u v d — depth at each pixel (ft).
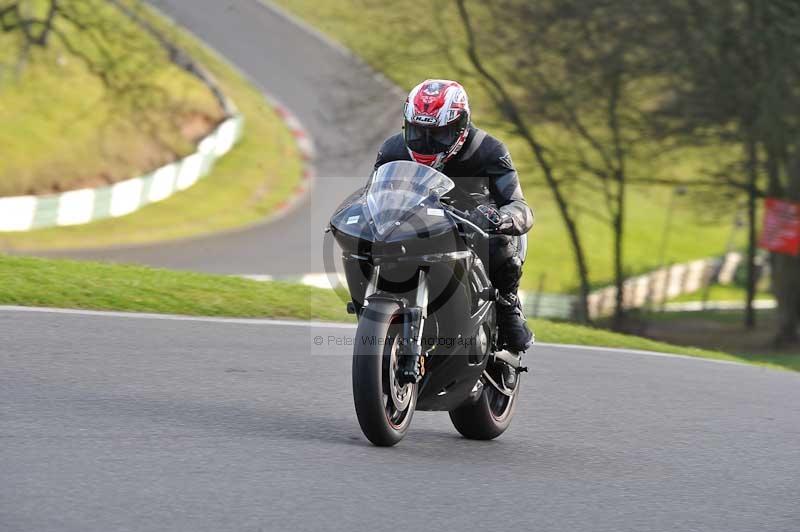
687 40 252.83
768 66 244.42
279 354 93.50
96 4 374.63
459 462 64.23
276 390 79.51
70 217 324.60
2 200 307.58
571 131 289.33
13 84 391.45
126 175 375.25
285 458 60.18
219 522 48.06
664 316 382.01
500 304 70.49
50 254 285.84
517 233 65.77
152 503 50.06
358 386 61.67
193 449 60.44
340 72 419.95
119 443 60.44
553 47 272.10
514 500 56.24
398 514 51.70
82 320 99.35
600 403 88.12
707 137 265.13
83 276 121.08
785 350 305.73
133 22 386.73
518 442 72.43
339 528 48.70
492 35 293.43
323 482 56.03
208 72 477.36
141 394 73.77
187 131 414.41
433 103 64.44
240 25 548.72
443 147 65.26
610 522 53.67
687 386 100.78
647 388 97.19
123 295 113.19
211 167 394.73
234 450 60.95
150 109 405.18
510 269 69.21
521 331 71.41
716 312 399.65
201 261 294.05
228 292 122.11
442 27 310.86
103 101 399.65
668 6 252.21
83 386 74.49
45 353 83.82
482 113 308.60
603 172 296.92
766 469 68.49
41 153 365.81
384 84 329.93
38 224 315.99
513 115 293.64
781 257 303.27
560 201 315.37
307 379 84.48
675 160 288.30
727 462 69.72
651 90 271.90
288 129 448.65
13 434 60.54
